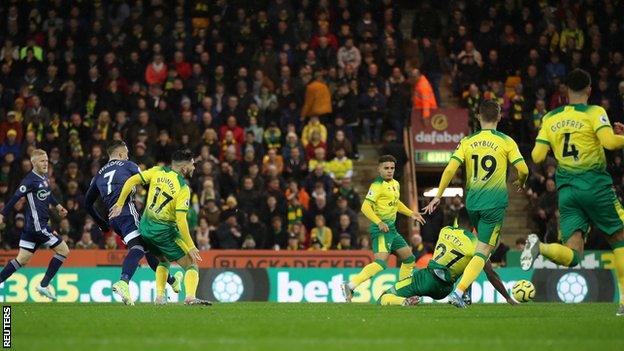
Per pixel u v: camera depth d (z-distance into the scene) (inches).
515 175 2647.6
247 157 2512.3
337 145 2576.3
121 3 3097.9
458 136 2714.1
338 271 2095.2
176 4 3166.8
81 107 2758.4
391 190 1643.7
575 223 1129.4
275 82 2837.1
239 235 2306.8
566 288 2094.0
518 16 3078.2
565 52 2970.0
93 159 2484.0
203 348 770.8
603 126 1103.0
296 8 3132.4
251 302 1931.6
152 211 1445.6
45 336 890.1
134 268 1466.5
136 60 2854.3
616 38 3019.2
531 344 824.3
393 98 2743.6
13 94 2802.7
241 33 2928.2
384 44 2915.8
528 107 2810.0
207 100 2682.1
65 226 2285.9
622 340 867.4
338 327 1000.2
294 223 2340.1
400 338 873.5
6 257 2132.1
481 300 2062.0
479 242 1331.2
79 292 2052.2
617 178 2576.3
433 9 3083.2
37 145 2608.3
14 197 1643.7
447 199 2469.2
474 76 2893.7
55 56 2908.5
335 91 2783.0
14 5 3075.8
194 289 1487.5
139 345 796.6
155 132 2603.3
